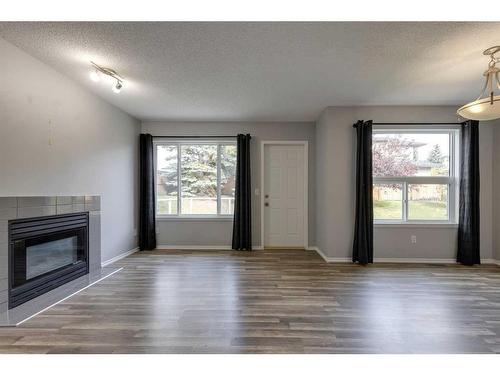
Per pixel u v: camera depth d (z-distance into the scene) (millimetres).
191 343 2035
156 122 5457
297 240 5527
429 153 4684
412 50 2705
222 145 5609
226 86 3646
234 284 3309
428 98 4145
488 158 4410
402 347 1998
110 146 4391
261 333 2180
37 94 2945
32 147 2896
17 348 1973
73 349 1957
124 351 1931
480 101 2475
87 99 3801
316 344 2029
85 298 2877
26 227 2830
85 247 3719
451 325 2326
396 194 4680
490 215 4402
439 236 4492
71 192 3498
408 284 3336
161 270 3902
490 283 3383
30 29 2367
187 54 2791
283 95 3992
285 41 2543
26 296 2789
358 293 3029
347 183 4500
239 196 5324
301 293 3023
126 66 3066
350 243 4484
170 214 5598
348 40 2525
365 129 4371
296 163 5531
